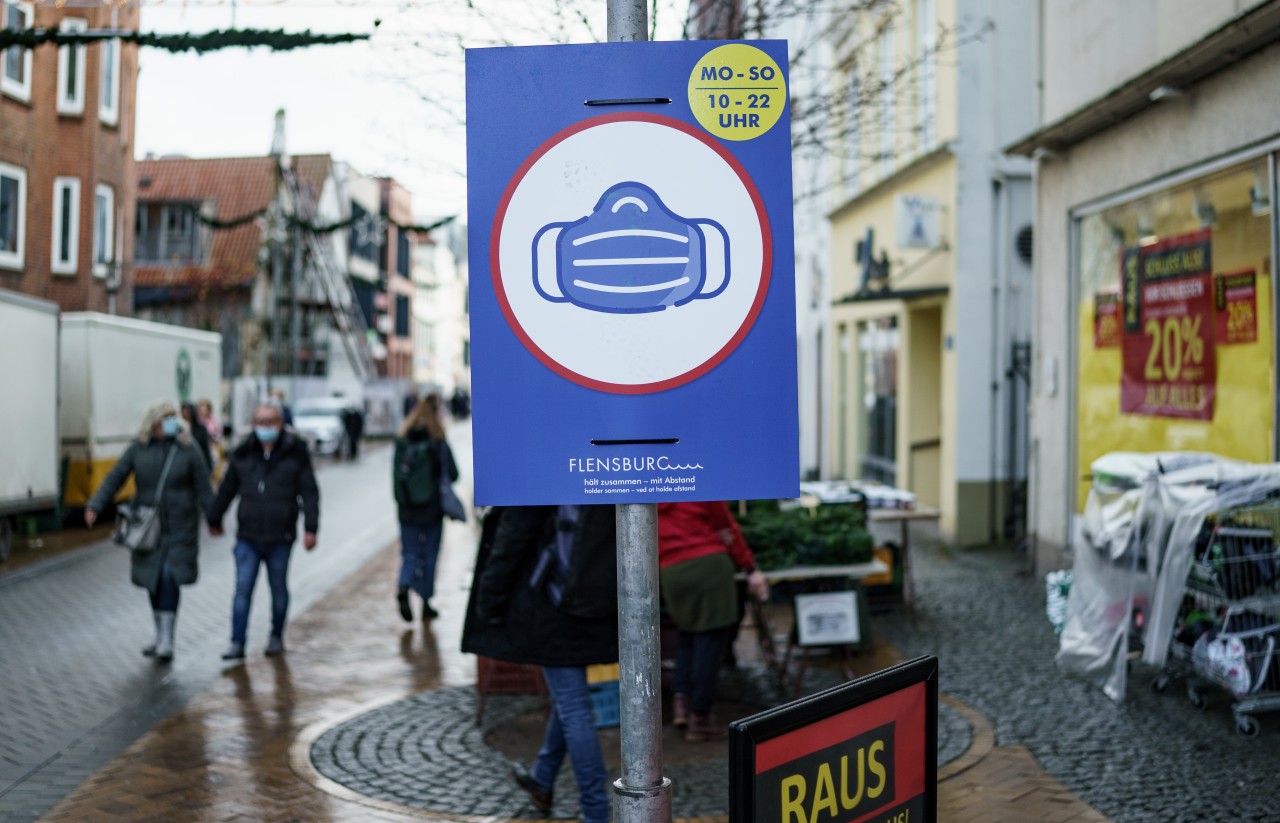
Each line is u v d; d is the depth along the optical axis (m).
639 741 2.83
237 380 37.03
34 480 15.24
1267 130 8.25
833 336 21.41
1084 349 11.27
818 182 22.05
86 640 9.38
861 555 7.70
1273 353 8.27
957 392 14.49
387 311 63.97
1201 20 8.90
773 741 2.44
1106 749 6.00
